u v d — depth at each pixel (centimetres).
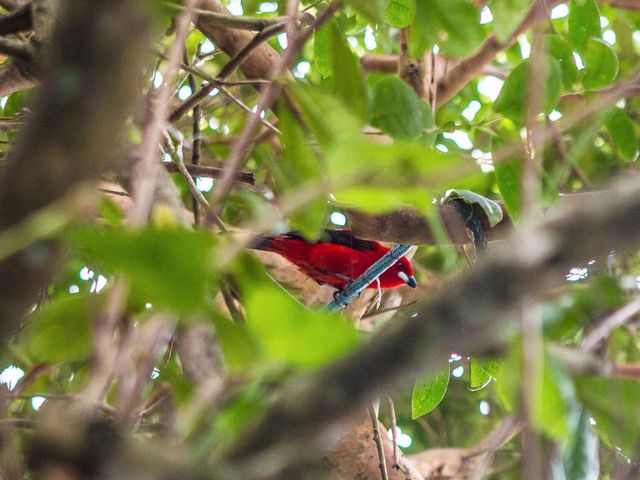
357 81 534
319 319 272
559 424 316
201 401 312
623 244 241
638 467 373
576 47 836
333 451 951
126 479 241
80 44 228
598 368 373
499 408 1402
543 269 238
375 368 239
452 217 884
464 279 239
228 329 351
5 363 688
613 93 425
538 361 296
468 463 1298
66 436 243
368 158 317
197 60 904
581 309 377
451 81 1175
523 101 756
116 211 469
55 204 239
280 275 1288
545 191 561
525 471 282
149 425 517
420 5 632
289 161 486
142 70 256
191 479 241
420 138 704
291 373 295
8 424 401
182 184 959
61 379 750
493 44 1150
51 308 402
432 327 236
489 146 971
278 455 241
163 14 479
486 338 253
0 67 841
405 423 1447
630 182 247
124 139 405
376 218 880
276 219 319
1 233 242
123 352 308
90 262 561
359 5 506
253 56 883
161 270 231
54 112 231
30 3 643
